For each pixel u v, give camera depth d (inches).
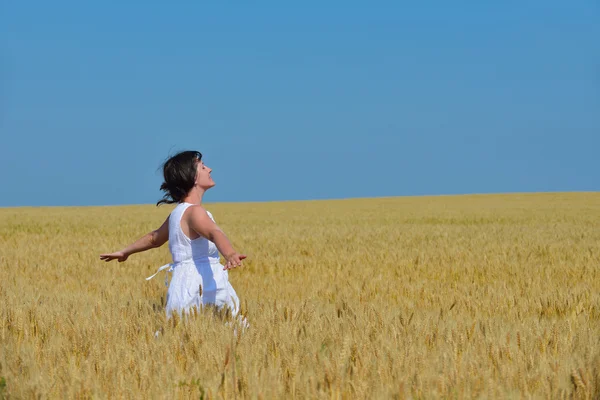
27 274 513.3
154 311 245.4
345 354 160.9
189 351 182.4
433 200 3255.4
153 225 1371.8
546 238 896.3
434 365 169.6
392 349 178.1
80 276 507.8
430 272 518.6
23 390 154.3
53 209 2847.0
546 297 350.0
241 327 207.6
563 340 204.7
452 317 275.4
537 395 151.7
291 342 186.2
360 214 1989.4
